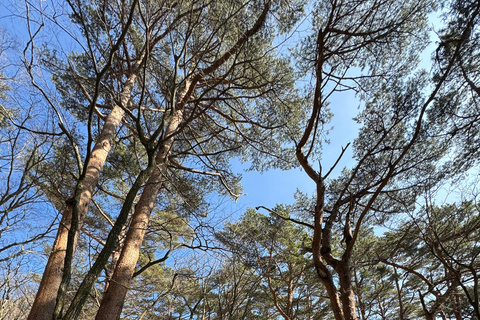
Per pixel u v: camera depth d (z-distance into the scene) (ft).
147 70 16.97
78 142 18.89
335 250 38.19
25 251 15.21
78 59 19.44
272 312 35.29
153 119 22.68
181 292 17.56
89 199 16.66
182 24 14.64
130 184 26.78
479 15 13.00
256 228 29.12
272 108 26.68
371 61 18.21
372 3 16.49
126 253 16.89
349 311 13.35
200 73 19.02
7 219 15.96
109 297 15.14
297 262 34.86
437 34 14.69
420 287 34.76
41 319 12.46
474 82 14.90
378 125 18.90
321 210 15.46
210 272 16.65
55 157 17.40
